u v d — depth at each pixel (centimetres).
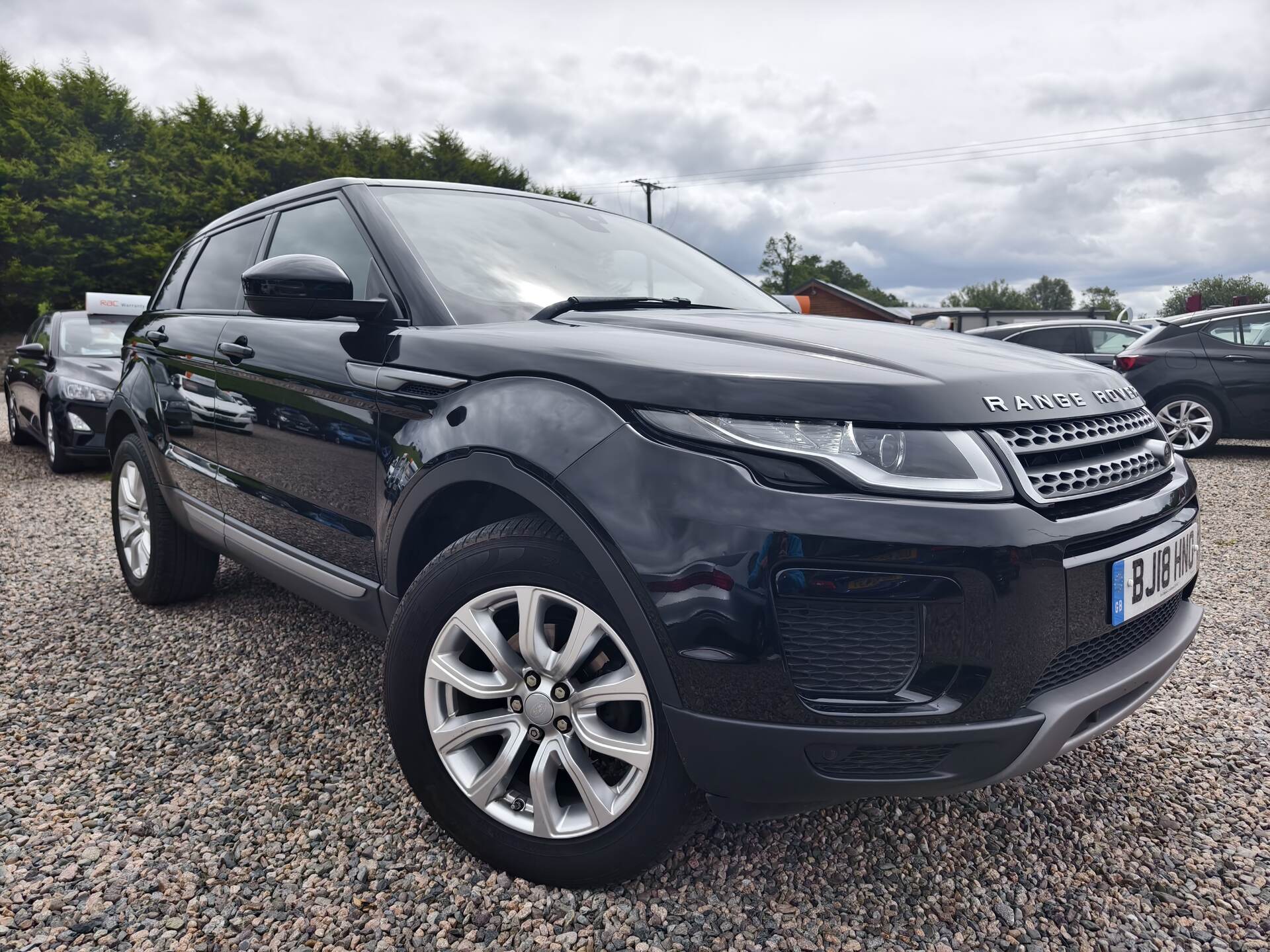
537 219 271
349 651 307
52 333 794
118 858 187
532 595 169
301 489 240
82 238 2802
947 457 147
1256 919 174
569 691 169
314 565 238
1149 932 170
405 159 3800
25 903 172
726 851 192
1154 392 829
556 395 169
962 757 150
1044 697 157
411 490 191
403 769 189
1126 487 171
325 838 195
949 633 145
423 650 183
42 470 764
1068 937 168
